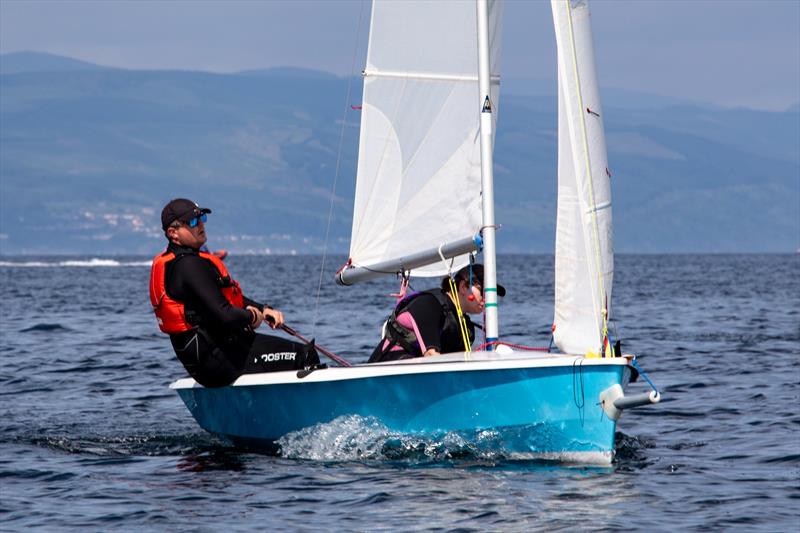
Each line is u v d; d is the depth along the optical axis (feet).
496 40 68.74
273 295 345.31
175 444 77.25
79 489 63.00
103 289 411.95
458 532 53.06
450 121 69.36
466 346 68.95
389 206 70.18
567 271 62.90
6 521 56.18
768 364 130.21
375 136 70.08
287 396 68.64
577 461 64.39
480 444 65.46
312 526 54.39
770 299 306.76
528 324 206.08
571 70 62.03
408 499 58.70
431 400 65.00
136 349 153.48
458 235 69.67
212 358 69.51
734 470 67.72
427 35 69.26
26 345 160.35
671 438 79.87
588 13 62.64
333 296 337.31
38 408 97.50
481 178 66.90
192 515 56.75
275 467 67.72
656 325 201.57
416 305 69.51
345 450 68.23
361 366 66.54
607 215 62.85
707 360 135.64
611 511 56.54
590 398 62.54
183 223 68.74
